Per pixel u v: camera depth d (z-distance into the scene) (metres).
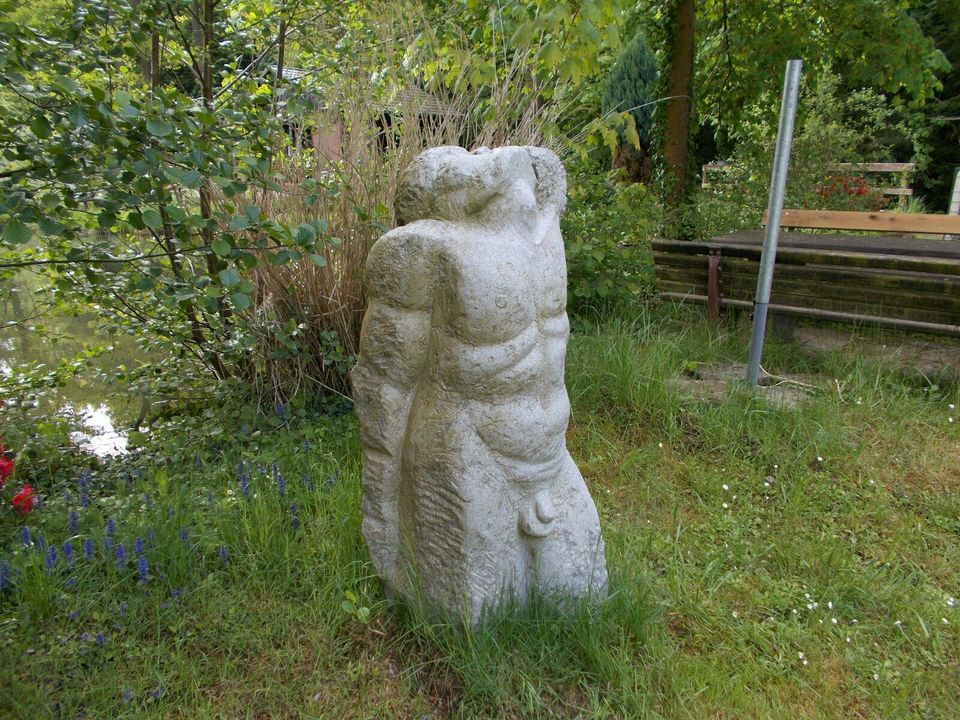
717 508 3.12
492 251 1.83
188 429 3.80
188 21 4.31
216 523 2.65
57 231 2.29
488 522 1.96
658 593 2.48
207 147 2.63
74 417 4.49
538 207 2.04
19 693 1.89
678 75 7.82
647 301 5.39
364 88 4.06
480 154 1.96
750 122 9.78
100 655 2.06
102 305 3.94
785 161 3.81
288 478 3.10
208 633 2.17
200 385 4.34
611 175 6.42
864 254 4.47
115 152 2.47
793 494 3.17
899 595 2.53
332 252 3.93
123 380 4.45
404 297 1.88
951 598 2.52
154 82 3.82
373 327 1.95
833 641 2.32
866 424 3.75
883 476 3.33
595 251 5.04
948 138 14.28
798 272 4.53
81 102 2.34
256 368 4.03
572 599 2.17
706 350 4.69
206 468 3.26
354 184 3.96
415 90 4.26
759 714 1.99
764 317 4.07
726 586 2.59
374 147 4.09
